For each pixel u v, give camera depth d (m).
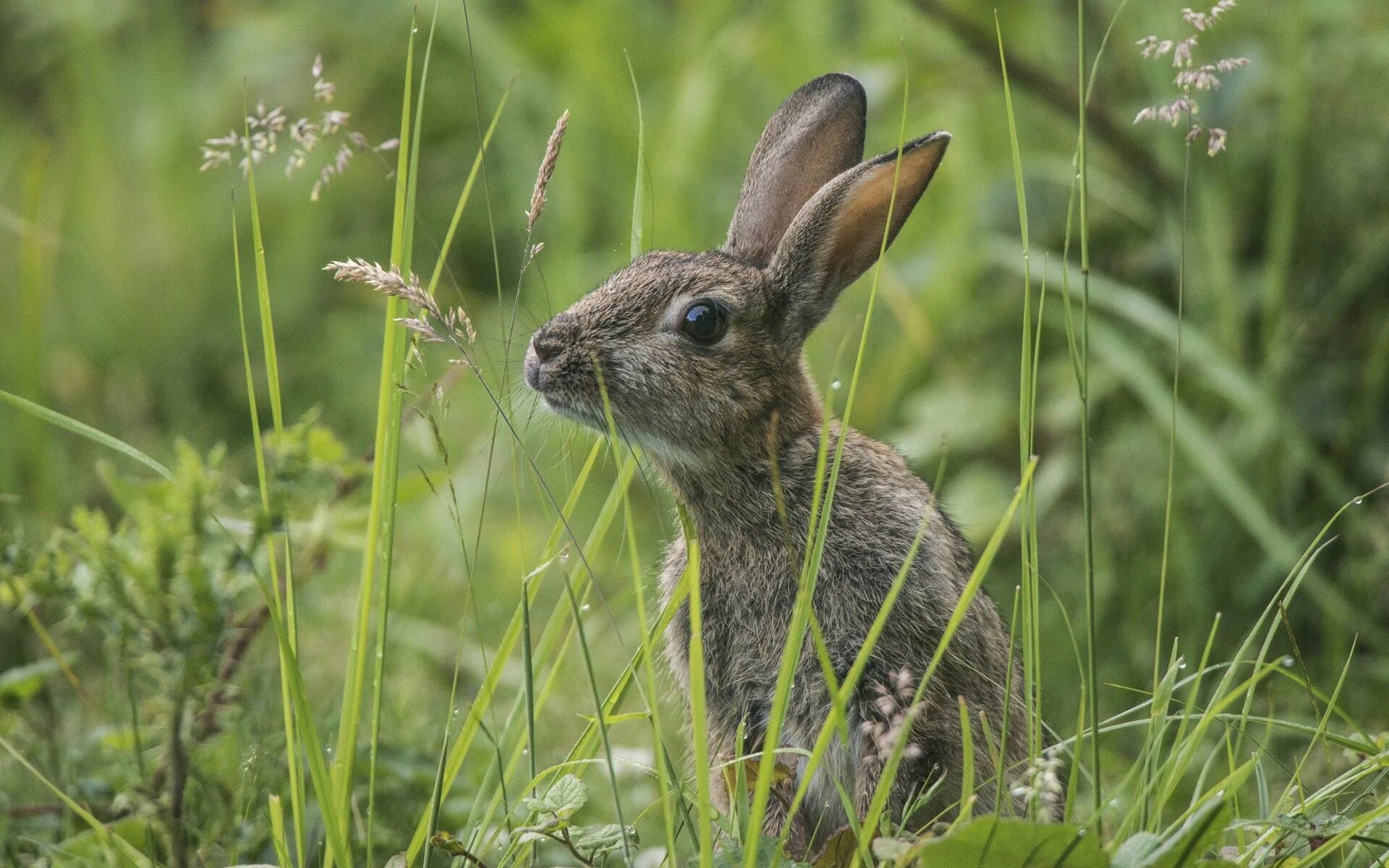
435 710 9.75
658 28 15.11
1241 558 10.91
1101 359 11.91
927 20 12.64
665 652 8.42
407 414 9.26
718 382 7.86
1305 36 11.63
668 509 12.10
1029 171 12.39
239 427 13.88
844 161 9.02
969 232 12.46
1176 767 6.41
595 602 11.07
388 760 8.09
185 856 7.09
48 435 11.52
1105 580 10.98
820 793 7.78
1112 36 12.62
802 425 8.10
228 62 16.22
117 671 8.96
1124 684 10.38
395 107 15.77
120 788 7.94
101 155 15.28
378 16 16.06
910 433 12.26
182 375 14.22
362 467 8.77
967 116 13.23
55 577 7.21
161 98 15.71
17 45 16.95
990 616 8.03
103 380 14.03
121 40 16.41
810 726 7.62
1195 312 11.76
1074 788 6.13
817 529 7.65
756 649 7.80
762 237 9.10
